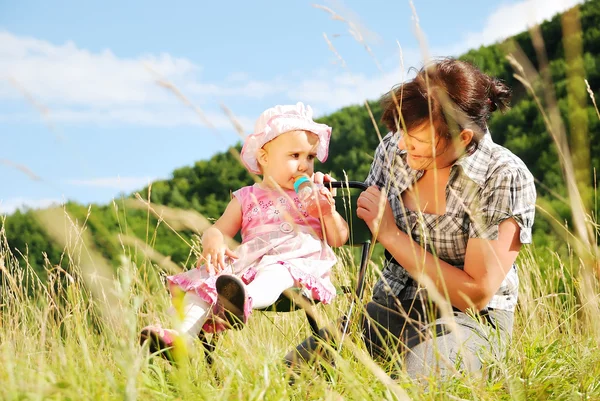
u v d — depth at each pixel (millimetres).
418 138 2314
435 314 2432
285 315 3031
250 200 2732
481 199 2467
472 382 2066
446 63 2439
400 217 2662
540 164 13117
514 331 2721
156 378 2127
